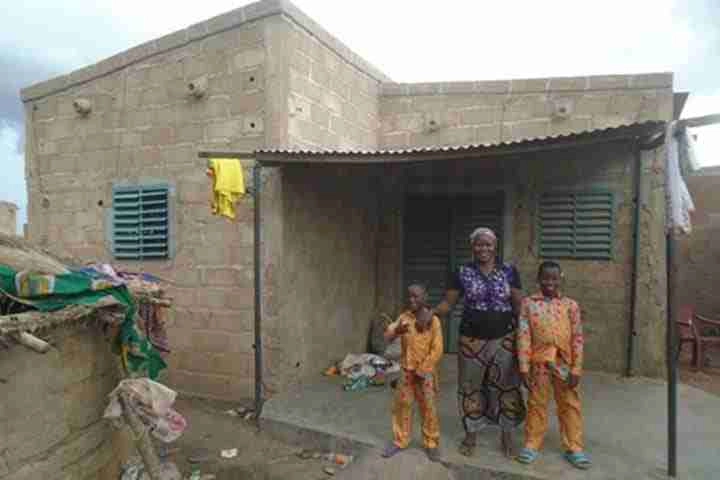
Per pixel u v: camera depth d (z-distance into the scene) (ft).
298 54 17.39
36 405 9.05
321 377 18.58
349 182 21.15
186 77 18.21
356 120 21.62
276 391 16.76
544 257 20.54
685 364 24.53
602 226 19.61
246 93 17.11
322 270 19.21
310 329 18.49
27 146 21.72
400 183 23.15
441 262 22.74
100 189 20.15
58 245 21.15
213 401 17.76
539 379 11.31
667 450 12.09
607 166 19.51
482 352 11.61
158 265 18.94
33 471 8.89
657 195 18.76
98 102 20.03
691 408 15.28
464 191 21.98
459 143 22.44
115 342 11.35
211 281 17.99
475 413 11.85
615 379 18.62
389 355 19.70
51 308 9.25
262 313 16.94
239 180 15.03
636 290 19.11
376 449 12.69
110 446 11.51
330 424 14.16
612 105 20.25
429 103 22.95
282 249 16.74
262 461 13.26
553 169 20.33
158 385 10.30
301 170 17.62
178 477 12.21
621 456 11.87
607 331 19.57
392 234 23.35
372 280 23.40
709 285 31.27
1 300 9.48
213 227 17.92
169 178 18.66
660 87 19.61
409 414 12.46
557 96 20.98
